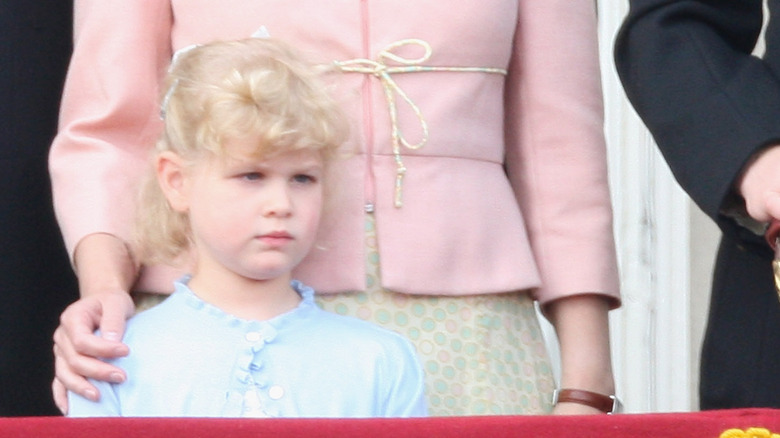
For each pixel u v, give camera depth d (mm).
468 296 10148
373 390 9273
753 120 9086
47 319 11875
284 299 9594
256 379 9086
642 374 16719
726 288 9859
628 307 16766
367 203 10047
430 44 10219
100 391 9016
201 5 10305
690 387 16672
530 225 10930
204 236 9414
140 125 10375
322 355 9289
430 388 9898
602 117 11203
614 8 17125
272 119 9227
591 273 10680
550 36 10984
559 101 10922
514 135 11094
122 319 9336
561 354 10742
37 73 11852
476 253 10188
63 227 10141
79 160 10234
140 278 10164
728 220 9211
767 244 9164
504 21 10539
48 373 11875
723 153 9039
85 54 10406
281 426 6559
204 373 9062
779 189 8688
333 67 10078
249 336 9242
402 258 9969
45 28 11914
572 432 6590
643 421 6633
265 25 10156
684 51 9758
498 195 10438
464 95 10305
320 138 9391
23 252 11719
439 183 10156
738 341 9664
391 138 10109
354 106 10078
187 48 9992
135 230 9891
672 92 9594
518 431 6602
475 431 6582
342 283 9930
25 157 11750
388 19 10195
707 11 9922
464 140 10281
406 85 10188
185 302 9422
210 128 9250
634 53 10016
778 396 9336
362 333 9508
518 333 10398
